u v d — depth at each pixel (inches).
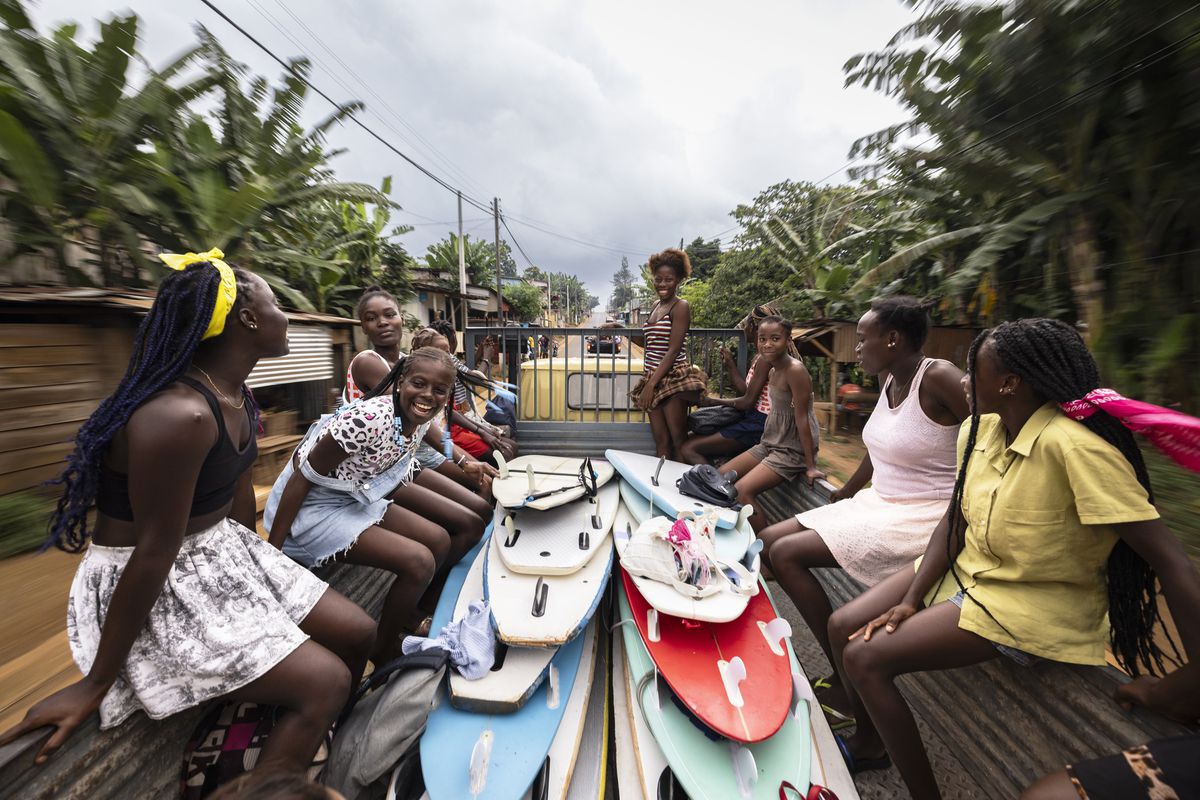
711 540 109.3
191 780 66.0
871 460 115.9
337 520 93.9
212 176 304.3
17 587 129.4
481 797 69.4
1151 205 205.6
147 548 52.7
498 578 102.5
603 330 187.2
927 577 76.4
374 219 539.8
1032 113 220.4
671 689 81.4
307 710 63.1
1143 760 46.4
